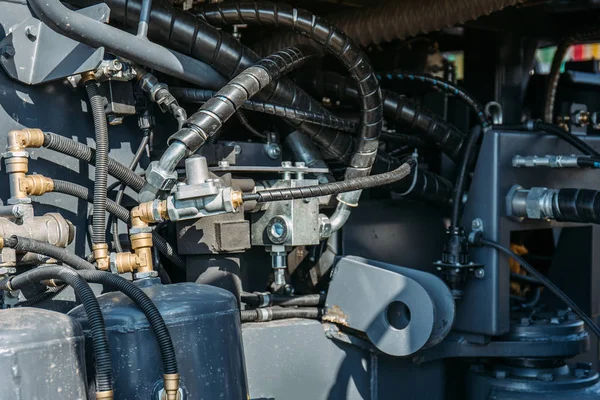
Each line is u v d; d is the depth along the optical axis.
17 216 1.46
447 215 2.35
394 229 2.20
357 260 1.96
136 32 1.68
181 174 1.76
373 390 1.98
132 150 1.73
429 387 2.11
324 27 1.75
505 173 2.05
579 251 2.38
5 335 1.16
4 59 1.52
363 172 1.93
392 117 2.24
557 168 2.17
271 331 1.83
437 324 1.85
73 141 1.57
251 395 1.79
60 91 1.62
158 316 1.28
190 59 1.72
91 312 1.24
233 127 2.16
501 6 2.03
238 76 1.60
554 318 2.16
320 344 1.91
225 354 1.37
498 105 2.21
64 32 1.44
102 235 1.53
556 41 2.92
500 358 2.18
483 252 2.05
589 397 2.02
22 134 1.48
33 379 1.16
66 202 1.63
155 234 1.72
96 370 1.21
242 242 1.75
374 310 1.87
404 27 2.20
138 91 1.68
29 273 1.37
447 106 2.74
